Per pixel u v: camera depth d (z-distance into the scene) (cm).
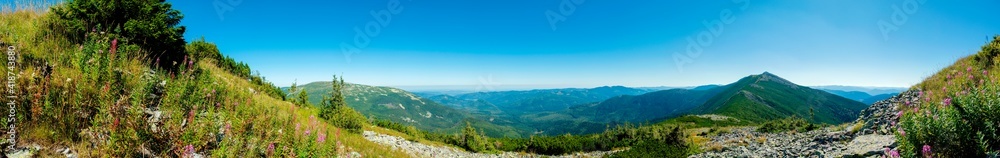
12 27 1139
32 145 619
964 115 716
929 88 1867
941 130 670
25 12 1462
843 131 1686
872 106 2217
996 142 661
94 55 867
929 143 682
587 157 3281
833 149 1327
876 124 1530
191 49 2214
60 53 972
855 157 1095
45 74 823
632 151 2111
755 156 1680
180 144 718
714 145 2905
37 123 655
